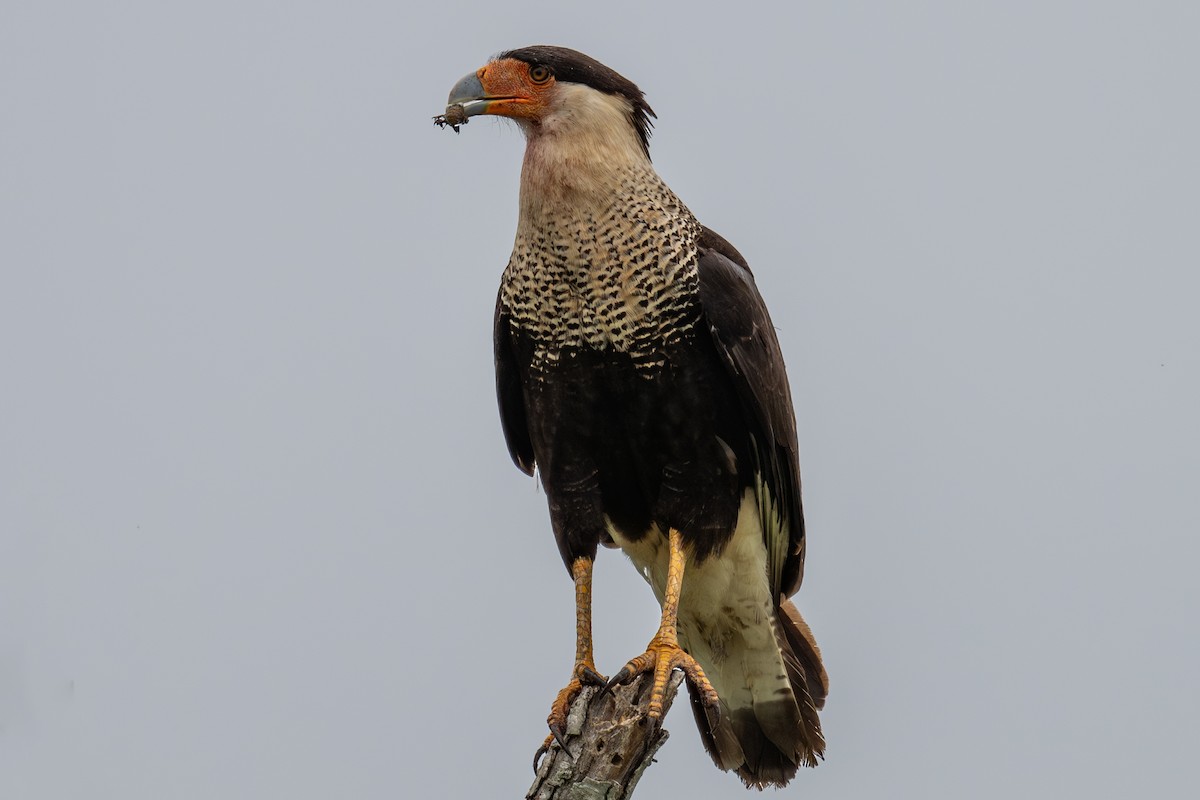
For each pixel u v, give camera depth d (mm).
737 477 11250
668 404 10961
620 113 11109
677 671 10039
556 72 11016
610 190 10820
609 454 11203
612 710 9023
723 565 11477
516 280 11086
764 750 12008
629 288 10781
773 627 11812
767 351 11258
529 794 8844
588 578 11188
